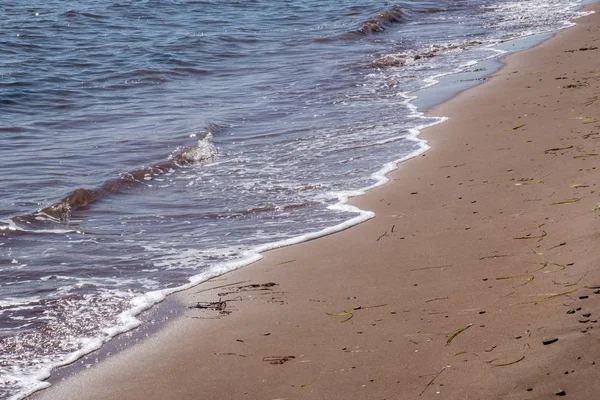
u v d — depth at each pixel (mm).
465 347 5027
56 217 8820
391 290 6219
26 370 5473
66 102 15320
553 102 11969
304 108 13805
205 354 5520
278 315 6035
